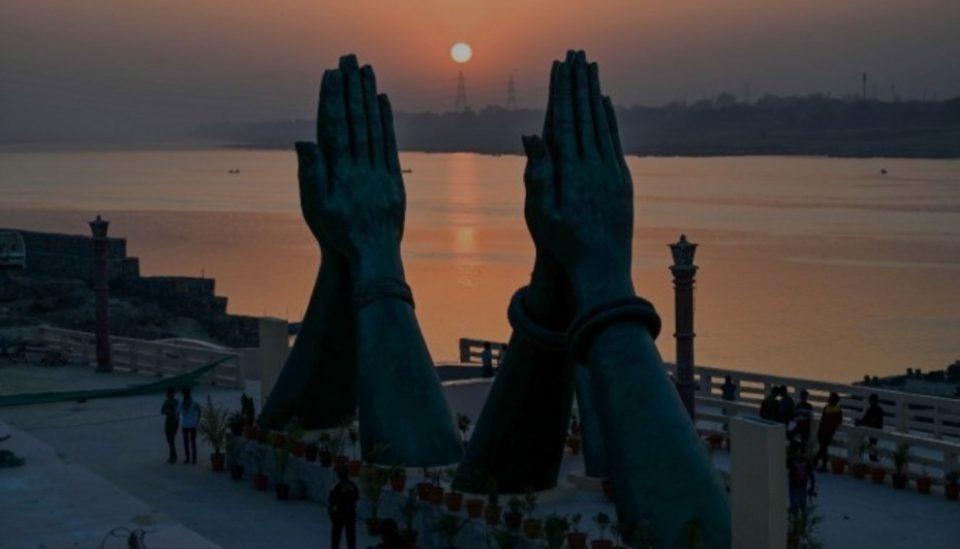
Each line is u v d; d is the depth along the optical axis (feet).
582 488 82.12
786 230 508.53
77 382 132.16
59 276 235.20
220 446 97.30
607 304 70.23
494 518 72.64
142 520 77.87
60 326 198.90
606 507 78.28
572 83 74.13
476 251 436.76
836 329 269.85
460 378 134.41
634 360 69.10
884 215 575.79
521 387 76.07
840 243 458.91
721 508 65.00
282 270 396.98
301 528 80.79
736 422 62.80
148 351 136.98
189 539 73.82
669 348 237.66
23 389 128.06
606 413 68.44
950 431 99.04
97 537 74.43
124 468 97.71
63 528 76.07
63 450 103.55
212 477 94.99
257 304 316.60
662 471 65.72
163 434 109.09
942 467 87.15
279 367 106.01
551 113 74.33
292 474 89.40
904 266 388.78
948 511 82.58
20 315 205.36
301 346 93.97
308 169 90.79
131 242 490.90
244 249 463.42
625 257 72.13
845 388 104.12
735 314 294.25
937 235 482.69
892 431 94.94
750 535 62.08
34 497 82.58
